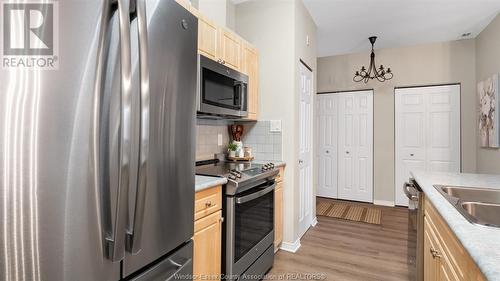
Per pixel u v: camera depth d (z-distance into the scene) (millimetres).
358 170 4527
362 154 4496
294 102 2598
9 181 603
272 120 2691
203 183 1469
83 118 711
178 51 1140
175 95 1127
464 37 3777
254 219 1968
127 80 787
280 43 2646
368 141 4453
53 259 672
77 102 701
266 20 2709
